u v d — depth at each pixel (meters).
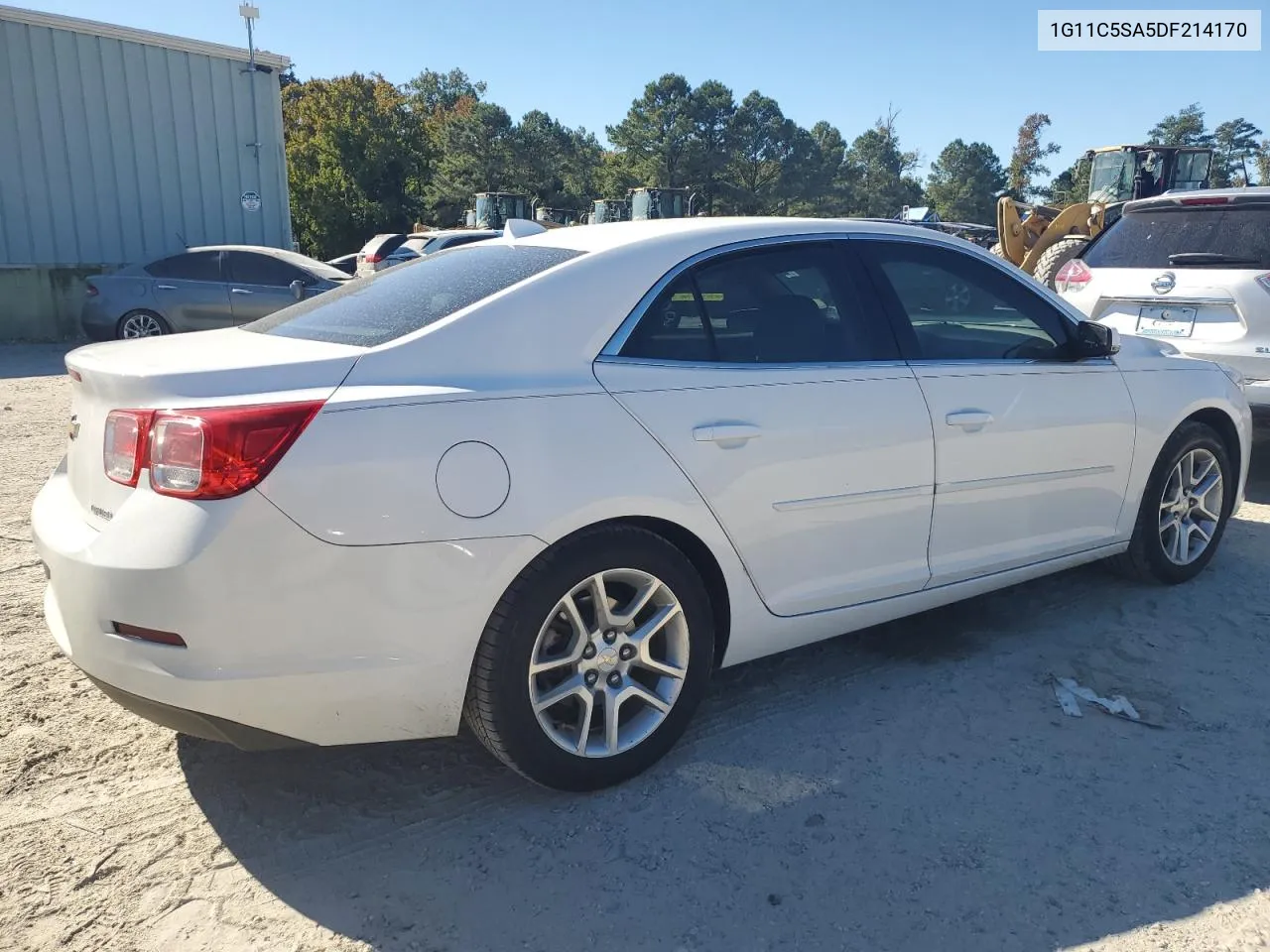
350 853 2.53
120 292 12.52
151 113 17.14
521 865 2.47
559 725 2.75
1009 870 2.44
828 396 3.05
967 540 3.48
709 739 3.09
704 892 2.37
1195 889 2.36
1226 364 5.77
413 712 2.46
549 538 2.51
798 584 3.07
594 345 2.72
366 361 2.45
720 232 3.07
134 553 2.23
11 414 8.59
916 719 3.20
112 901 2.33
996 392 3.47
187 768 2.92
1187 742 3.05
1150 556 4.23
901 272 3.42
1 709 3.22
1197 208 6.17
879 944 2.19
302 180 50.94
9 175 15.95
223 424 2.21
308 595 2.27
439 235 20.16
